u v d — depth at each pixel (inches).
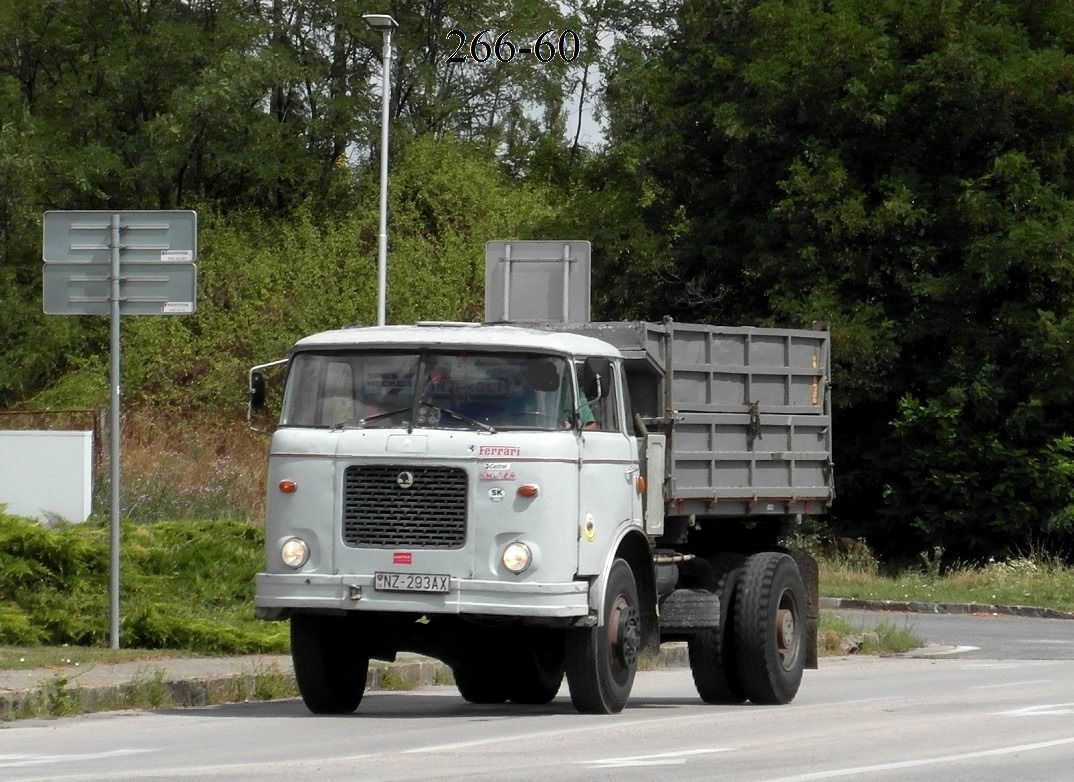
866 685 2481.5
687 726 1791.3
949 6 5216.5
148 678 2052.2
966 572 4958.2
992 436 5236.2
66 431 3892.7
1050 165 5285.4
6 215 7175.2
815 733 1718.8
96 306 2453.2
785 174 5551.2
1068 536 5339.6
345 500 1831.9
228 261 7145.7
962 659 3117.6
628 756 1499.8
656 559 2084.2
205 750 1553.9
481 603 1790.1
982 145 5388.8
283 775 1347.2
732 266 5753.0
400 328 1932.8
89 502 3885.3
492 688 2237.9
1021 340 5162.4
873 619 4121.6
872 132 5383.9
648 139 5974.4
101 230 2458.2
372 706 2126.0
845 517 5684.1
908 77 5280.5
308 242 7081.7
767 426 2299.5
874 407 5487.2
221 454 6264.8
